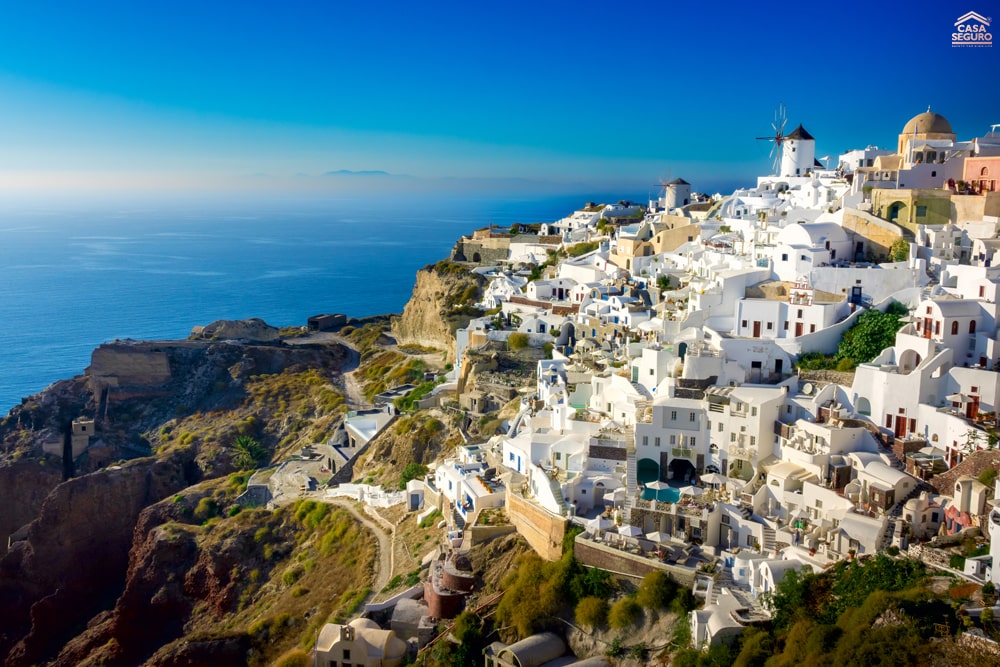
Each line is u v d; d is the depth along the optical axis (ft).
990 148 388.16
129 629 400.47
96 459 569.64
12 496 545.44
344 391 598.34
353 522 375.66
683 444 293.64
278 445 549.95
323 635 279.08
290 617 331.98
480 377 445.37
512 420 387.14
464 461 353.31
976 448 238.07
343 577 342.44
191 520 454.81
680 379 310.86
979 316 281.74
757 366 317.63
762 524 251.19
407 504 374.43
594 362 375.66
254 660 319.47
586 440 307.78
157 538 417.90
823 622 199.82
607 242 561.84
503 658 246.06
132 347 645.10
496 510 310.86
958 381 263.49
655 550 250.37
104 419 611.06
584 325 434.30
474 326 505.25
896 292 321.52
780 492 260.01
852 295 334.65
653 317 398.01
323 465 473.26
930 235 346.33
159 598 397.19
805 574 216.54
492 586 280.31
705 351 315.37
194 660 322.96
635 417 309.01
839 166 517.14
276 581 370.73
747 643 204.74
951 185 380.78
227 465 534.37
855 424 271.90
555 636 251.19
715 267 395.14
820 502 249.14
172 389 636.07
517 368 447.83
